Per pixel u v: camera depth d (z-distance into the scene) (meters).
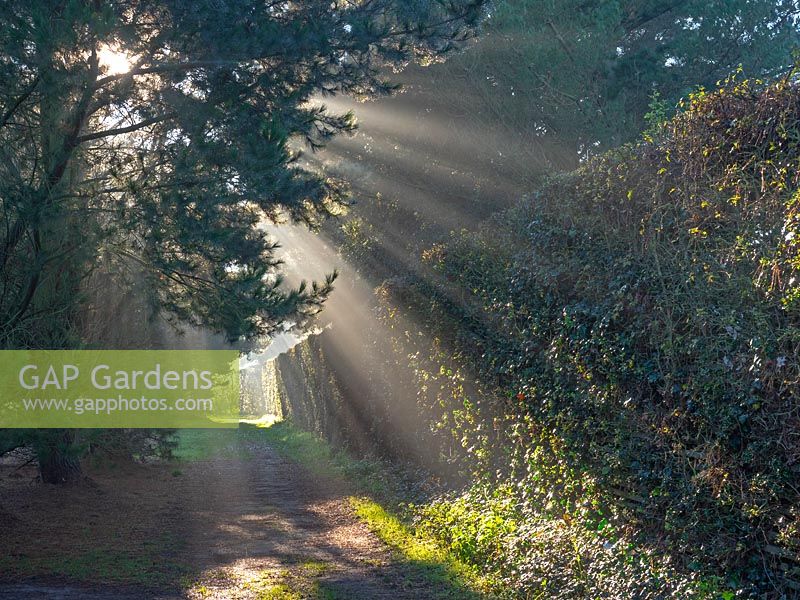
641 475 7.51
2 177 9.82
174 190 9.83
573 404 8.97
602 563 7.71
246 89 10.79
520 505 10.37
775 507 5.88
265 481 21.28
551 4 19.27
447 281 13.32
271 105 11.08
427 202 21.19
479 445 12.31
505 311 10.80
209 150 9.84
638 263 8.02
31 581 9.38
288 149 10.42
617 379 8.02
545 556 8.50
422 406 15.55
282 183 10.52
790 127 6.91
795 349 5.78
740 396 6.20
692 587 6.36
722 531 6.38
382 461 19.25
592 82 19.73
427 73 20.39
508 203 19.92
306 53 10.71
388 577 9.24
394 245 21.55
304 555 10.86
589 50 19.38
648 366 7.51
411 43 11.99
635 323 7.73
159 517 14.69
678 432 7.06
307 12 11.21
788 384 5.79
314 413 32.91
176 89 10.41
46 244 10.02
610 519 8.11
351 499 15.93
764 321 6.09
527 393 10.09
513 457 10.88
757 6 20.98
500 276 11.01
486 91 20.08
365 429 21.41
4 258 10.23
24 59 9.07
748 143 7.32
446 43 12.23
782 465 5.83
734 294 6.65
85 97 9.70
